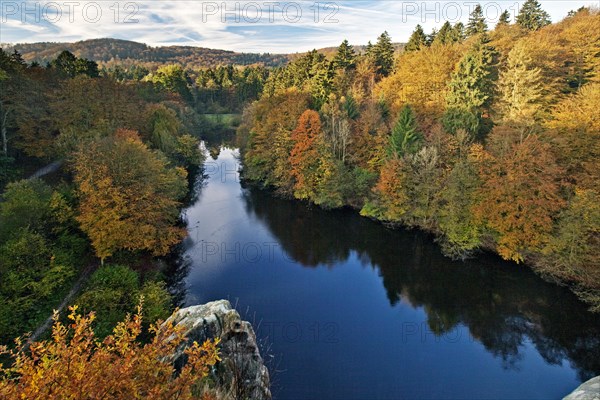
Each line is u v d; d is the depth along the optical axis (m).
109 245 24.31
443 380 18.52
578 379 18.45
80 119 40.00
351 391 17.75
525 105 36.84
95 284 21.33
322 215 41.62
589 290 24.20
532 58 39.66
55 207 24.84
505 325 22.69
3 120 34.12
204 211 42.56
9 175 31.92
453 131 37.41
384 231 36.97
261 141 51.41
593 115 28.72
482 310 24.22
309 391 17.58
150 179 28.39
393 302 25.38
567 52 42.19
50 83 44.69
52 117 37.78
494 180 27.97
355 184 41.75
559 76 40.88
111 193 24.61
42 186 27.19
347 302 25.36
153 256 28.50
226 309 11.74
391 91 53.09
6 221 21.69
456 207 29.80
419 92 48.09
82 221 24.56
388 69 69.88
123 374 4.99
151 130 50.12
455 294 26.14
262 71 127.69
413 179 34.19
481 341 21.41
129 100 50.03
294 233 37.03
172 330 6.27
